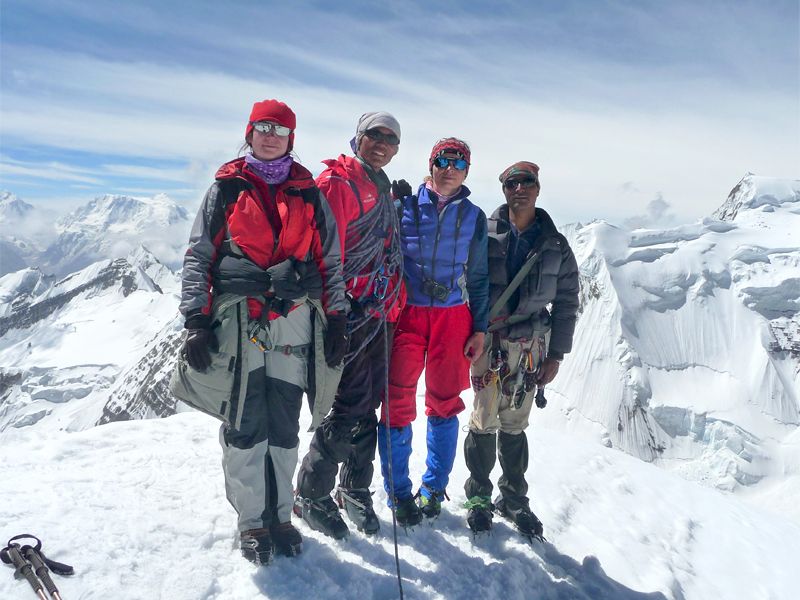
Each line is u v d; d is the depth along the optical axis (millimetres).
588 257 185250
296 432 3543
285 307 3270
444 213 4180
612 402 147625
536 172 4430
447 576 3797
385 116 3857
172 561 3312
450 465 4484
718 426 135375
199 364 3148
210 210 3248
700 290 173750
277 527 3598
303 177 3383
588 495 5730
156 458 4570
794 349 157000
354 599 3365
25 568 2881
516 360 4395
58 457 4371
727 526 5941
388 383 4211
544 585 4027
